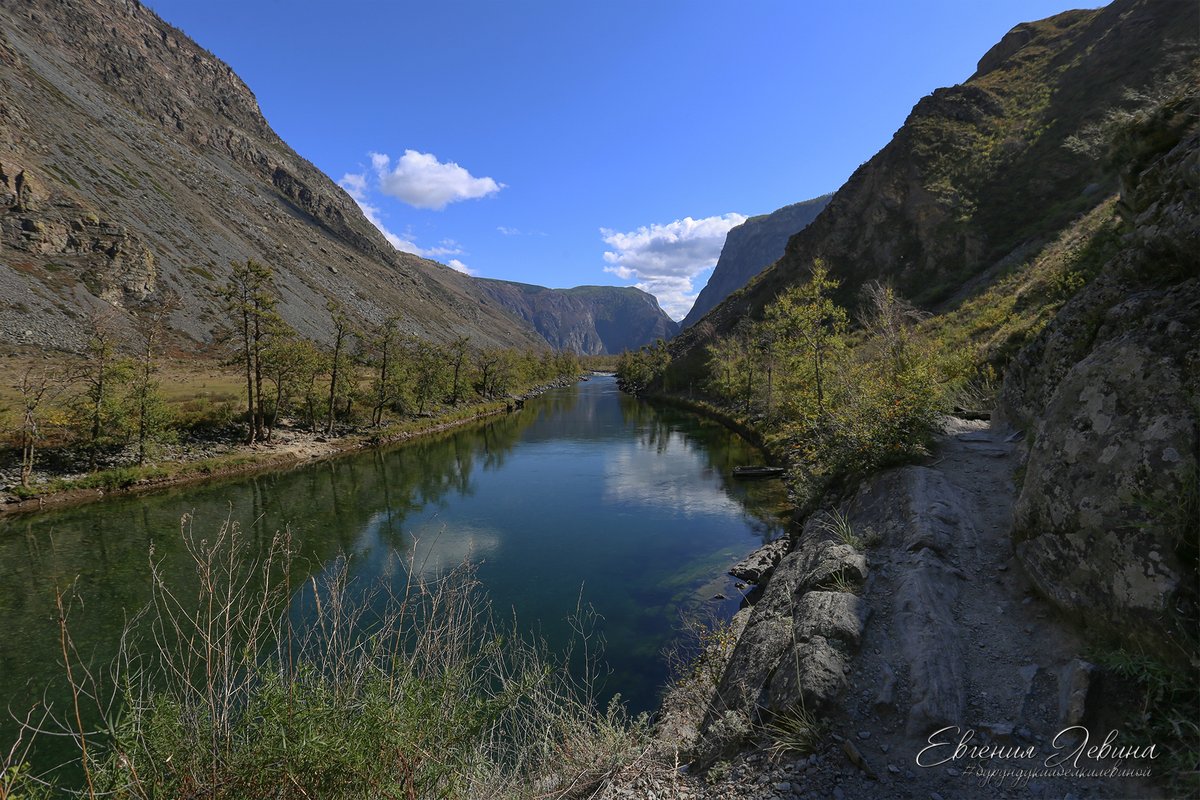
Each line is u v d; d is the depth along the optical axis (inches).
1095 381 186.9
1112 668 145.7
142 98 7539.4
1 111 3617.1
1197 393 151.7
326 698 147.2
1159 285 225.3
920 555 228.7
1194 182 214.7
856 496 334.6
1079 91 2075.5
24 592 565.0
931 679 165.5
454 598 224.1
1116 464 164.4
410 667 164.7
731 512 802.8
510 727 239.9
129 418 1098.7
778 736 170.4
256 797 128.6
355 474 1197.1
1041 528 191.5
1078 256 679.7
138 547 701.9
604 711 335.9
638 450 1433.3
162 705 131.8
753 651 214.7
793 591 246.8
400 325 5551.2
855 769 150.7
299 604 472.4
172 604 522.0
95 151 4315.9
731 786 162.2
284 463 1293.1
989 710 156.4
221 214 5167.3
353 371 1731.1
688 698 290.4
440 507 912.3
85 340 2314.2
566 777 192.7
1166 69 1723.7
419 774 149.2
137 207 3993.6
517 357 3892.7
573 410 2647.6
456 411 2271.2
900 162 2455.7
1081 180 1753.2
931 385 380.8
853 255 2487.7
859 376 515.8
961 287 1792.6
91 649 445.4
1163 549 143.7
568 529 773.3
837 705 169.3
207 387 1870.1
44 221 2997.0
